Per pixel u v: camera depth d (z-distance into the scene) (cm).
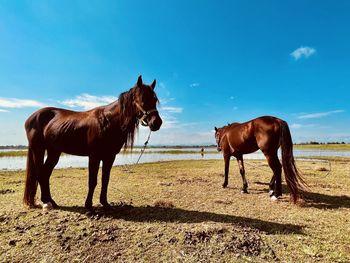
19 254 324
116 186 778
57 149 502
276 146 601
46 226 403
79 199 592
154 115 441
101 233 380
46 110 519
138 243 352
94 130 454
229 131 748
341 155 3234
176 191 705
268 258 313
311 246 345
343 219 464
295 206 555
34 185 502
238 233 378
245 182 712
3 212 471
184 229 396
